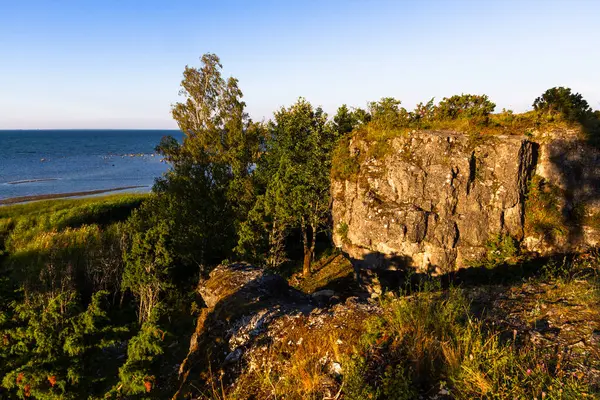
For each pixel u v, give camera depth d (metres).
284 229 24.66
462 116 17.50
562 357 4.26
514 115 16.75
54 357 6.51
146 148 189.12
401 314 5.50
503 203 14.45
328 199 22.52
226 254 26.55
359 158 18.05
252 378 5.65
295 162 23.50
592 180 14.40
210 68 37.03
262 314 7.59
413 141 15.92
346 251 17.72
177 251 23.05
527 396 3.57
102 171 100.19
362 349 5.23
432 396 4.06
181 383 6.44
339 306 7.24
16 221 37.06
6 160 119.88
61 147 184.25
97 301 7.01
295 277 24.64
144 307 22.09
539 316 5.40
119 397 5.96
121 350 14.27
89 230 31.72
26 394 6.23
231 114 37.16
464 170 14.72
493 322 5.36
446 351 4.44
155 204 26.47
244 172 29.92
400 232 14.99
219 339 7.20
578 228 13.85
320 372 5.12
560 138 14.85
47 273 23.67
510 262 13.75
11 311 8.76
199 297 23.97
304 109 23.30
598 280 6.43
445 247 14.59
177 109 37.44
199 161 29.38
